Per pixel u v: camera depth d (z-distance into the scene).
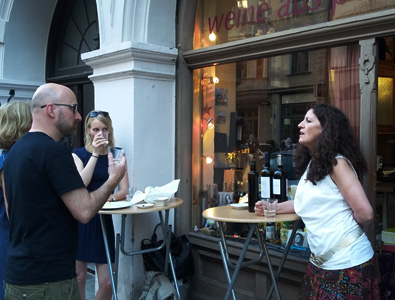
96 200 1.88
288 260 2.88
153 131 3.56
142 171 3.49
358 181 1.96
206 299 3.47
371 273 1.97
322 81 2.84
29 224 1.80
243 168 3.41
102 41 3.76
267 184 2.57
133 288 3.44
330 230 1.99
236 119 3.45
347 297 1.94
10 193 1.85
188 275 3.47
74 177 1.83
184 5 3.62
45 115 1.95
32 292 1.78
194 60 3.61
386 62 2.65
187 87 3.69
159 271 3.26
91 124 3.04
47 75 5.60
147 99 3.52
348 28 2.57
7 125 2.36
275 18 3.08
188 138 3.70
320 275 2.02
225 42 3.44
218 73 3.56
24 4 5.27
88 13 5.04
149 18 3.50
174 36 3.67
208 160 3.66
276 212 2.36
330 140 2.01
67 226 1.87
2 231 2.42
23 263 1.80
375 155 2.48
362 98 2.53
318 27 2.72
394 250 2.56
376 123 2.49
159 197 2.85
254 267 3.12
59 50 5.55
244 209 2.59
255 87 3.29
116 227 3.53
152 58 3.50
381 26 2.43
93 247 2.93
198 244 3.51
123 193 3.11
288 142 3.07
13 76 5.36
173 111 3.69
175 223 3.67
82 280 2.99
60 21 5.51
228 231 3.39
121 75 3.51
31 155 1.81
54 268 1.81
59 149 1.84
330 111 2.08
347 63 2.69
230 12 3.40
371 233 2.46
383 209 2.62
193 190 3.73
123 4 3.51
